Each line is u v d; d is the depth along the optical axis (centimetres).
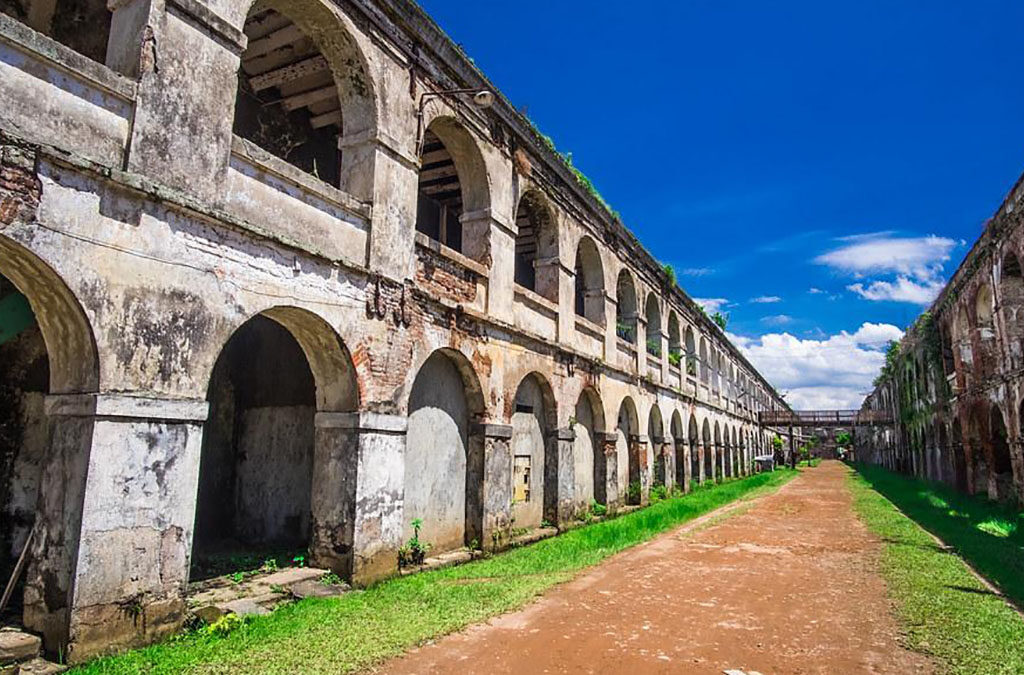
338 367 952
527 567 1098
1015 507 1845
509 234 1391
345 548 920
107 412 626
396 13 1045
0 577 834
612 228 1969
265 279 809
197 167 733
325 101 1289
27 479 926
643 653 677
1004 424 2069
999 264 1880
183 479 693
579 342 1727
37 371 943
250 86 1217
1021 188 1689
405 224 1055
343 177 1025
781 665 648
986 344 2161
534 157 1524
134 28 705
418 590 900
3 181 562
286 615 767
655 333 2508
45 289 629
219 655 625
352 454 936
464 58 1214
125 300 651
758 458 4709
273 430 1248
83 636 600
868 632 753
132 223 664
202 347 723
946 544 1384
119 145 666
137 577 644
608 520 1752
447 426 1214
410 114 1084
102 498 620
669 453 2475
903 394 3778
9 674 567
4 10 900
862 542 1415
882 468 5038
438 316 1131
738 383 4319
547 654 667
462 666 627
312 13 935
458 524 1225
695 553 1273
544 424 1557
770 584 1000
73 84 630
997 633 735
